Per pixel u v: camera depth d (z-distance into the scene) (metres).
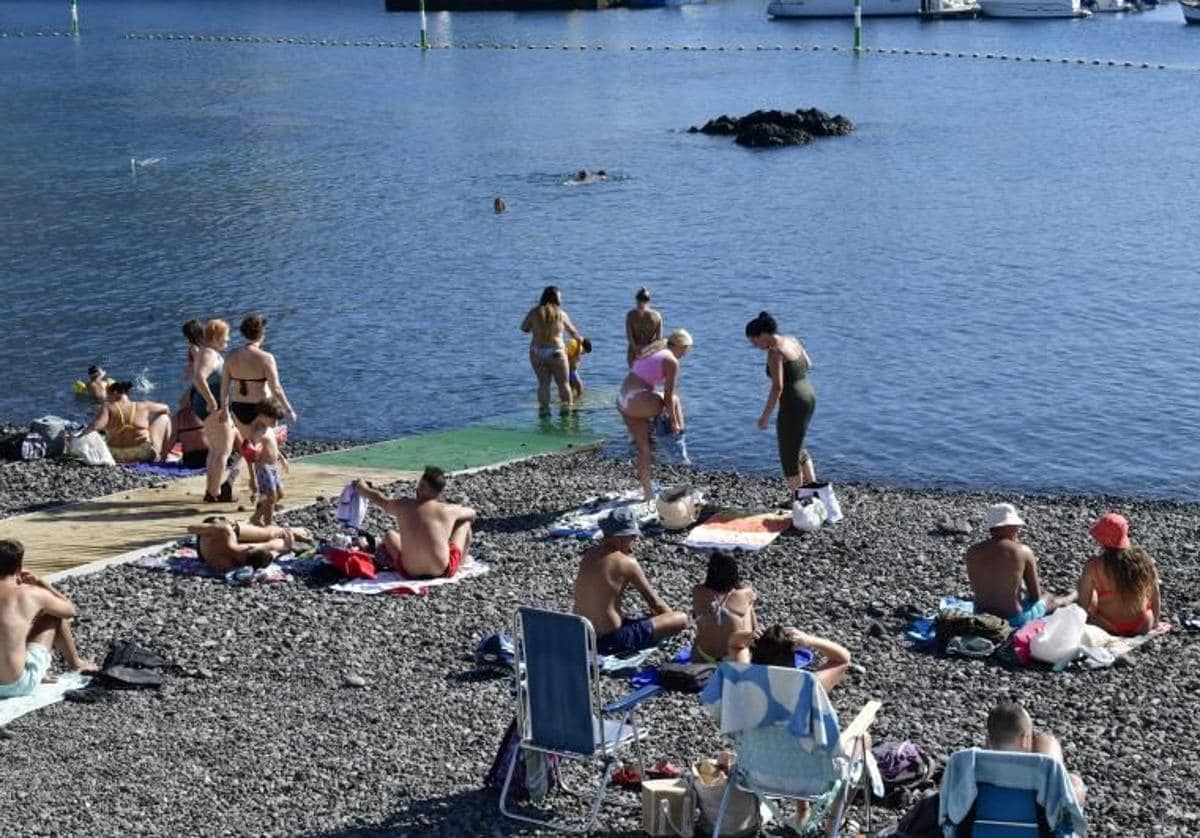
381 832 11.19
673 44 118.88
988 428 27.75
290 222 49.94
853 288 39.19
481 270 42.12
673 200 53.28
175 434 23.33
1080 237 45.31
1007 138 67.81
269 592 16.91
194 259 44.34
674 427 20.12
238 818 11.45
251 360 20.12
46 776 12.26
